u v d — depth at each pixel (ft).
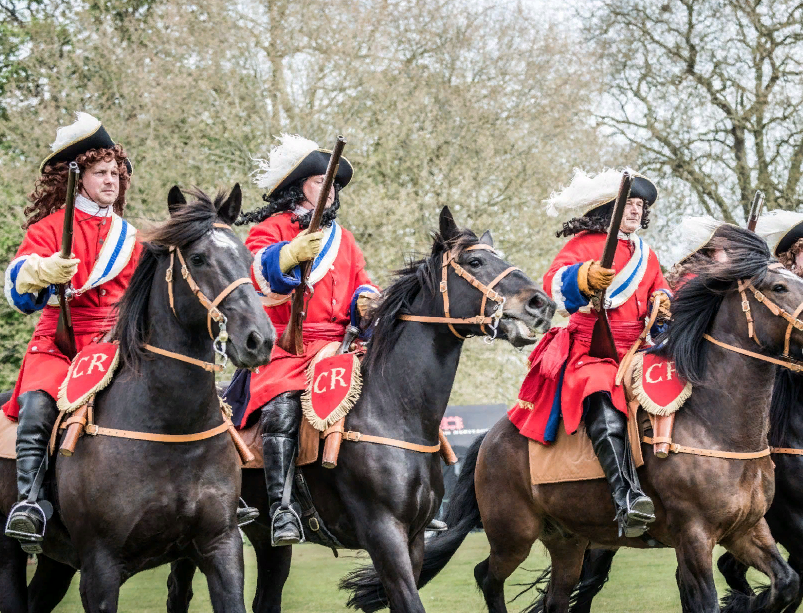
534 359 33.88
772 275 29.43
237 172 93.25
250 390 30.12
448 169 95.09
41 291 26.76
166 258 24.66
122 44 97.50
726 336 30.04
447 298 28.45
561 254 33.19
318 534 30.01
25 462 25.26
